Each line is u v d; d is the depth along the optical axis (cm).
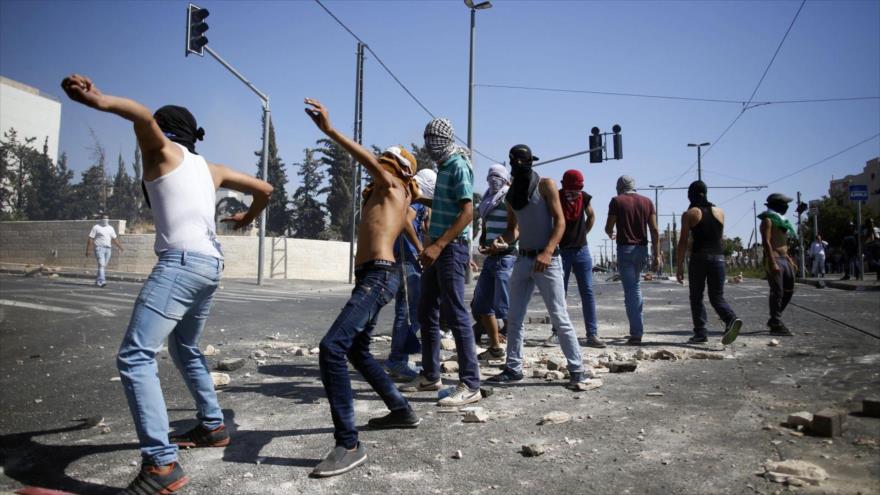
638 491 254
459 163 418
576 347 448
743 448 300
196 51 1405
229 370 548
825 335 675
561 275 456
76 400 456
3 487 285
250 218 359
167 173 294
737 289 1521
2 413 419
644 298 1311
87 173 6203
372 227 337
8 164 5466
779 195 698
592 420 361
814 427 316
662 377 474
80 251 2573
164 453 272
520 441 328
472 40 2117
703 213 635
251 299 1400
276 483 281
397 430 357
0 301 1178
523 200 456
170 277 287
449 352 640
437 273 424
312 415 397
